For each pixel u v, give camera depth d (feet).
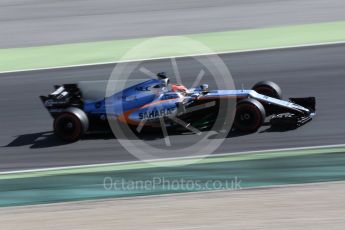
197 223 90.84
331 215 90.94
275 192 102.68
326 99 150.30
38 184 115.14
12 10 274.16
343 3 249.75
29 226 93.56
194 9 256.93
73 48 212.64
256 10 249.14
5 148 136.26
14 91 171.63
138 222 92.68
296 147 124.47
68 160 127.13
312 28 215.72
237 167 116.37
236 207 96.63
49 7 274.98
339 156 118.73
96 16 256.11
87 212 98.73
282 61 180.14
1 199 108.68
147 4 270.26
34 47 218.38
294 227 87.20
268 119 140.36
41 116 153.58
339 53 182.80
